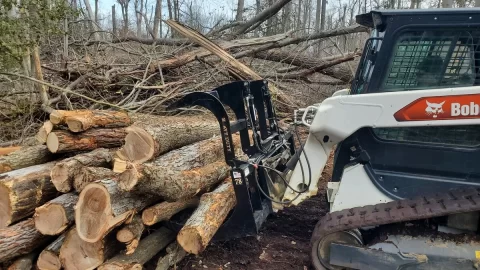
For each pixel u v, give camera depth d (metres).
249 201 3.44
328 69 9.49
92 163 3.56
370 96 3.14
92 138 4.04
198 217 3.30
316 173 3.51
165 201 3.37
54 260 3.12
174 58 7.99
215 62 8.35
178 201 3.40
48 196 3.46
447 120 3.01
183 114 7.20
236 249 3.93
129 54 8.65
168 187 3.04
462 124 3.01
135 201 3.14
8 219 3.14
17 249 3.09
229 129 3.40
